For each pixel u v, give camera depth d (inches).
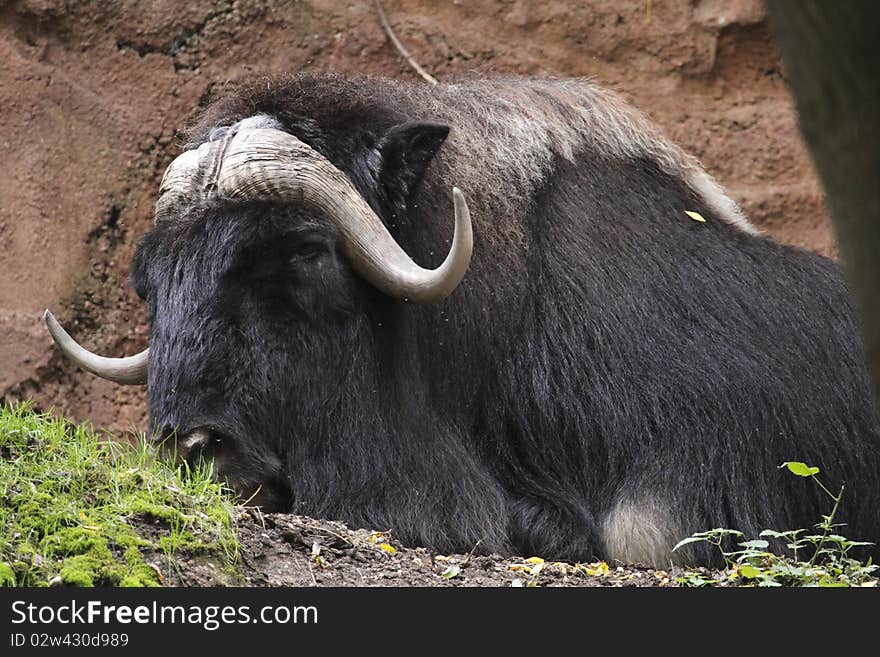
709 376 751.1
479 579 591.2
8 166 1145.4
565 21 1205.1
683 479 725.9
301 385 673.6
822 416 773.9
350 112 733.9
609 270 770.2
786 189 1206.9
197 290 668.7
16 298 1130.7
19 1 1160.8
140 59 1183.6
